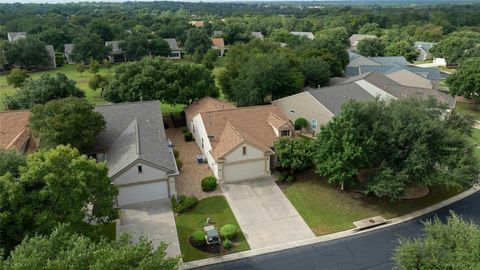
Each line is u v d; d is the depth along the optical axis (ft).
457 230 60.49
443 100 153.79
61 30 399.65
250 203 99.86
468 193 106.83
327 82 207.51
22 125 117.29
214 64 340.59
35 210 64.49
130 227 89.45
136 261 47.65
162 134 117.91
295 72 184.65
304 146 109.70
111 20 531.91
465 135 104.17
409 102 106.22
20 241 62.54
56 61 343.26
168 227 89.56
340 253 80.64
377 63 260.21
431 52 334.85
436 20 500.33
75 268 44.11
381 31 451.94
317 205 99.09
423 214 95.96
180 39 443.32
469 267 52.90
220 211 96.07
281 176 110.83
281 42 378.53
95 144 112.98
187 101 159.22
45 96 150.30
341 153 94.84
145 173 98.99
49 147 99.40
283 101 158.92
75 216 65.10
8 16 533.14
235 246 82.99
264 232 87.92
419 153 92.07
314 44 248.32
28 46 312.50
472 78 183.62
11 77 231.71
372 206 98.84
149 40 376.48
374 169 98.63
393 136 94.99
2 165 68.90
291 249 82.12
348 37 431.02
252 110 129.29
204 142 124.16
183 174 115.55
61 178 65.31
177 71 160.04
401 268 61.87
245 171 111.45
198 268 76.07
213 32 481.05
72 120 101.35
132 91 153.17
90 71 305.12
